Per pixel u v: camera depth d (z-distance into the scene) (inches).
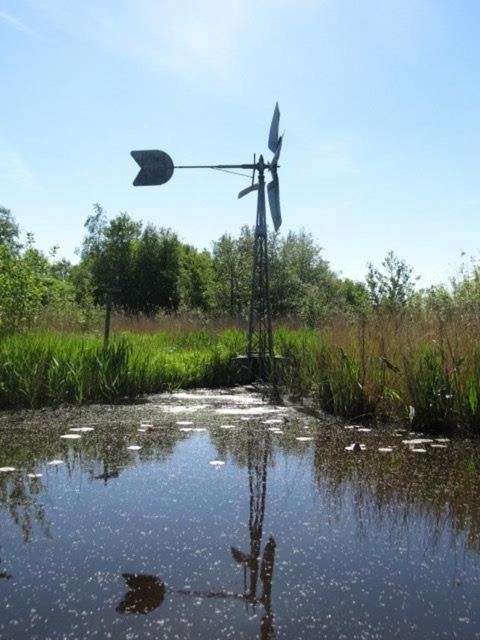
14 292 343.3
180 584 79.2
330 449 164.6
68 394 253.4
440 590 78.2
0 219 1578.5
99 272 1785.2
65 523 102.8
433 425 192.1
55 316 424.8
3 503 113.9
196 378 333.1
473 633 67.2
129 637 65.8
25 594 76.0
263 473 138.3
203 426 200.2
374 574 83.0
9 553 89.4
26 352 248.2
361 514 109.2
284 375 326.0
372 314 284.4
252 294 346.6
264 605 73.5
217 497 119.0
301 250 1240.2
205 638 65.6
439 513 110.0
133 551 90.4
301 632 67.2
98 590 77.2
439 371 195.9
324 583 80.0
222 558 88.0
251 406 250.2
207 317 677.9
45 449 162.1
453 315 234.8
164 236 1818.4
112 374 267.4
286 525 103.0
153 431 190.1
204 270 1213.7
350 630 67.6
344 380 224.8
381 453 159.9
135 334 479.8
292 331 458.3
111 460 149.6
